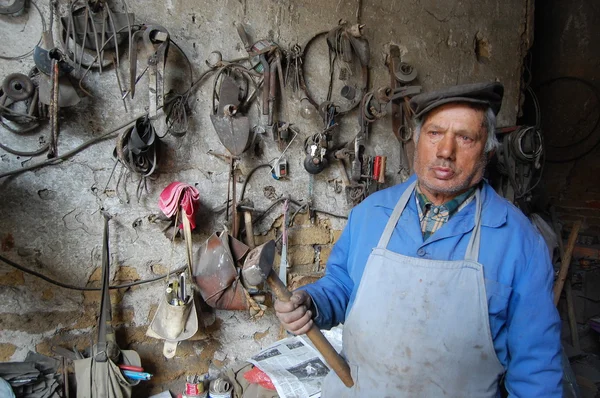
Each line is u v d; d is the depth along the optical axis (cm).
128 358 175
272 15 200
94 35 156
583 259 348
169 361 194
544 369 99
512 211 108
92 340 178
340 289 126
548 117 414
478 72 264
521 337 100
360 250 120
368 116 215
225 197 196
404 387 103
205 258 178
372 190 223
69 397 167
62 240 169
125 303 183
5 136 157
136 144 161
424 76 244
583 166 392
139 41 173
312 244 220
